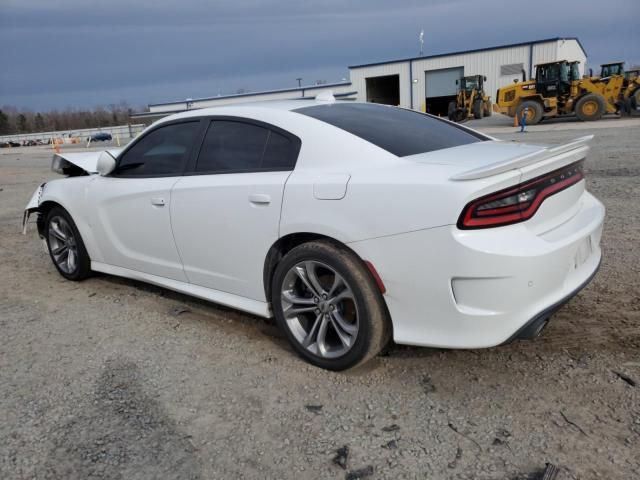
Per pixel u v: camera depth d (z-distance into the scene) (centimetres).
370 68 4200
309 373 289
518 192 235
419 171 249
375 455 221
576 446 219
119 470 219
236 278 325
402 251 245
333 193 265
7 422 256
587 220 276
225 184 315
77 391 282
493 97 3731
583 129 1777
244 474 214
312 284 286
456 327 243
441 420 242
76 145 4809
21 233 703
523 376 273
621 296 358
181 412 258
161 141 371
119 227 397
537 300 238
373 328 266
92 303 415
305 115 307
